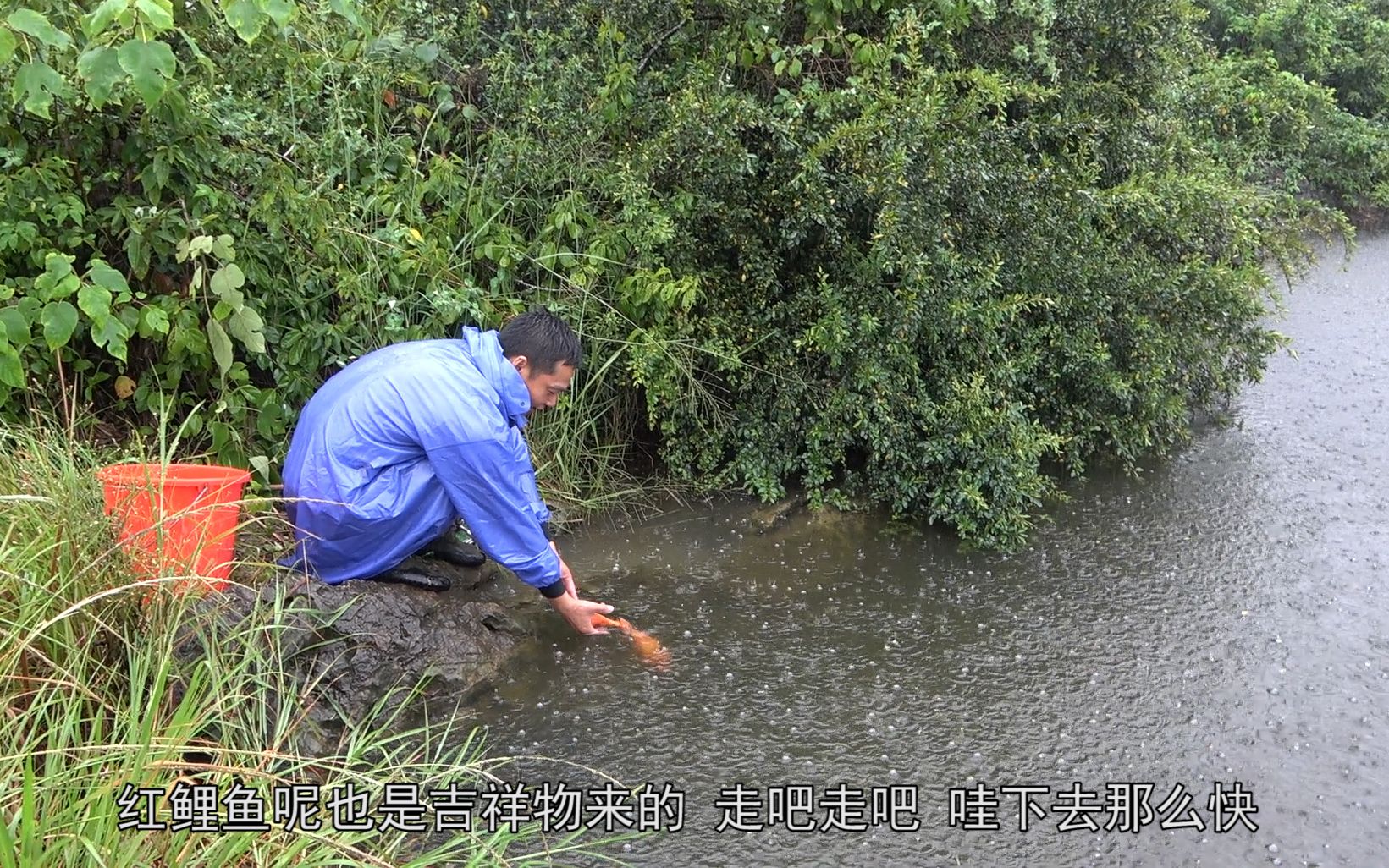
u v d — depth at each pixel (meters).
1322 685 2.96
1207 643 3.17
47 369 3.13
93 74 2.72
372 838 2.22
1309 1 10.21
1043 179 4.25
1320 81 10.71
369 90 4.11
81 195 3.26
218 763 2.17
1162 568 3.66
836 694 2.93
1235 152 6.76
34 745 1.97
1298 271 5.82
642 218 3.93
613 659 3.08
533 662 3.05
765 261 4.10
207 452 3.30
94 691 2.20
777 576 3.62
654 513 4.09
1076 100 4.66
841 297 3.97
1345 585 3.52
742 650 3.15
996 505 3.79
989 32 4.48
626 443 4.34
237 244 3.34
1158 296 4.54
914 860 2.33
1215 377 4.85
